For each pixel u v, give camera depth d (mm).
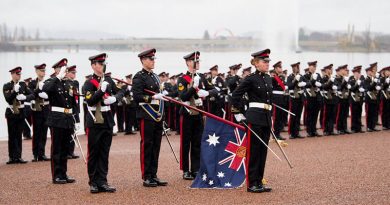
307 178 16359
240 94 14766
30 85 21578
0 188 15617
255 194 14312
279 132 25953
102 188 14805
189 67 16859
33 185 15945
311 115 27922
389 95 31188
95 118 14750
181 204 13312
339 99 29078
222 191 14742
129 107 30625
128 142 26719
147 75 15805
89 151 14828
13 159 20703
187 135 16688
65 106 16203
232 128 15328
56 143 16141
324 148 22984
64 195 14508
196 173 16703
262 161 14742
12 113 20516
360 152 21625
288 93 26922
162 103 15914
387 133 29234
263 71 14859
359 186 15094
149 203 13469
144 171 15570
